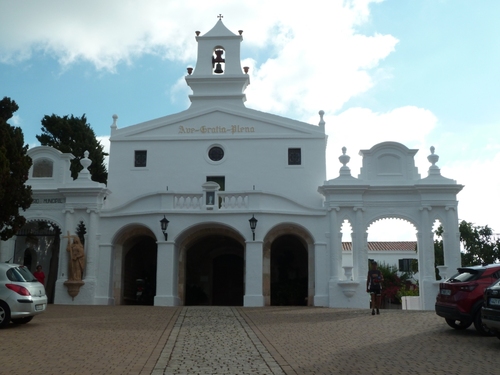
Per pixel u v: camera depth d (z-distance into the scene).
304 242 28.69
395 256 51.44
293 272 31.80
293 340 14.64
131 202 28.48
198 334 15.53
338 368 11.27
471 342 14.29
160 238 27.14
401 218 28.55
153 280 32.09
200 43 34.06
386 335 15.48
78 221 28.92
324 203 28.67
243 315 20.23
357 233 28.11
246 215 27.27
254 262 26.84
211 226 27.91
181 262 28.03
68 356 12.31
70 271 28.12
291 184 30.30
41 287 17.17
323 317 19.78
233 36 33.88
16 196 24.25
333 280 27.50
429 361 11.96
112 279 28.44
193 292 30.77
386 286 41.03
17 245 32.47
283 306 26.25
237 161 30.69
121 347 13.41
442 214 28.39
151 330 16.20
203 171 30.70
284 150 30.69
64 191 28.78
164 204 27.47
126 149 31.25
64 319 18.78
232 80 33.03
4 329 16.03
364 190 28.33
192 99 33.03
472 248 45.00
